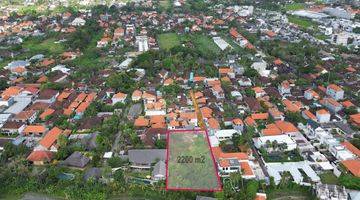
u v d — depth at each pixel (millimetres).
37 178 119875
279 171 122750
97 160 129500
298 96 184375
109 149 138750
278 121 154000
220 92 183750
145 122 155375
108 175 119000
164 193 112938
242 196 108375
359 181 112375
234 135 142000
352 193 110750
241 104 175250
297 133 143875
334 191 109062
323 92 185750
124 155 133500
